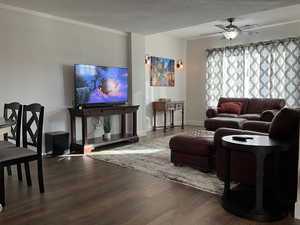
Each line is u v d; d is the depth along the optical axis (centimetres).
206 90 718
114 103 505
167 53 711
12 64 382
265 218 203
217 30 643
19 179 297
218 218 209
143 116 585
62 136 416
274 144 201
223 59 681
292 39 567
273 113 493
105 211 222
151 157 397
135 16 423
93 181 295
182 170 332
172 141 344
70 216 212
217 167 277
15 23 382
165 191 266
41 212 219
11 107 308
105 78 483
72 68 457
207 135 362
